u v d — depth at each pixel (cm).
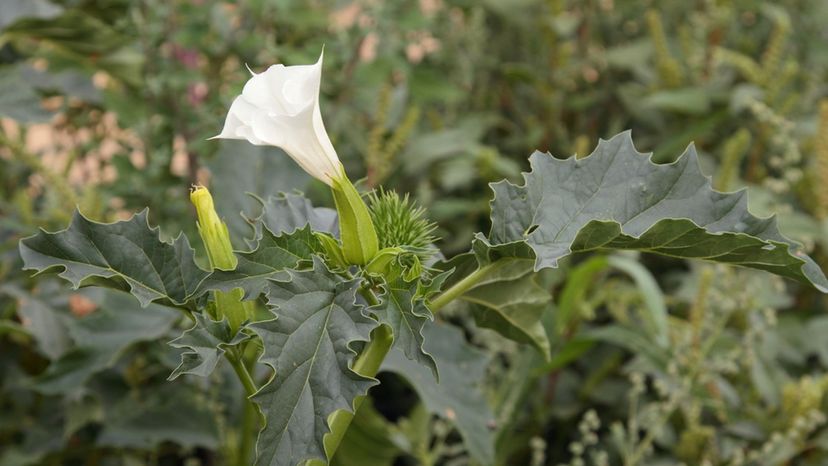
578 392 152
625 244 84
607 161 87
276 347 79
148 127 141
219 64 145
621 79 195
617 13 200
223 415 123
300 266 84
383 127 149
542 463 157
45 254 84
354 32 149
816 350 143
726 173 149
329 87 149
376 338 87
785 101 169
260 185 109
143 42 141
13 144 125
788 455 123
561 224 87
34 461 124
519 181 164
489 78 196
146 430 121
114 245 85
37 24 128
